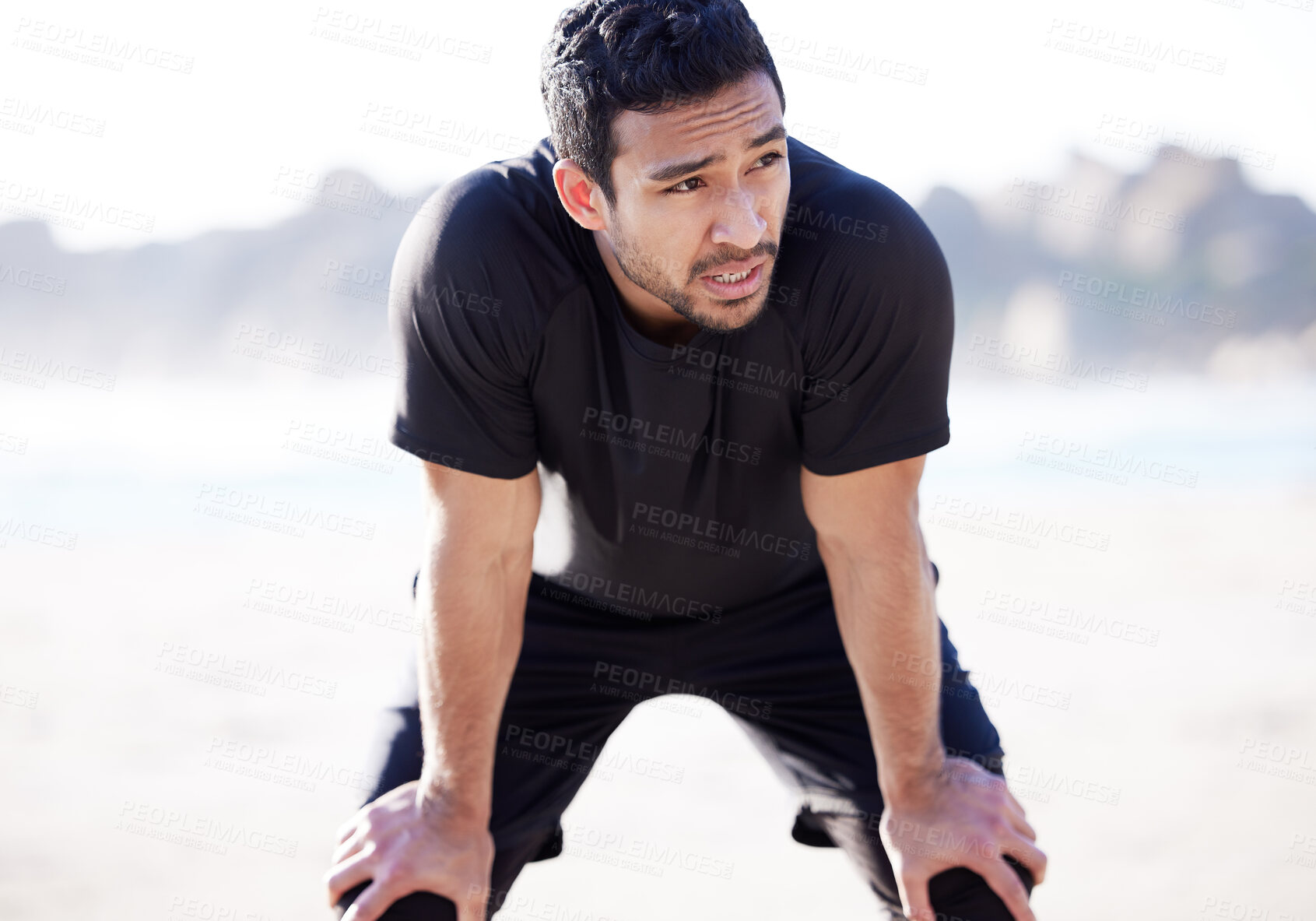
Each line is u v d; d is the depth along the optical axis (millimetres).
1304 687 5188
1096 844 3473
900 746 1697
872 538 1672
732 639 1974
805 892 3234
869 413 1615
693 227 1405
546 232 1627
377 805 1685
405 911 1568
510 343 1602
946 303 1595
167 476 14906
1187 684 5289
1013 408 23766
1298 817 3654
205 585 8219
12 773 4277
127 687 5453
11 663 5898
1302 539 9680
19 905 3109
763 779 4270
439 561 1661
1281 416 21672
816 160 1688
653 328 1657
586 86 1422
